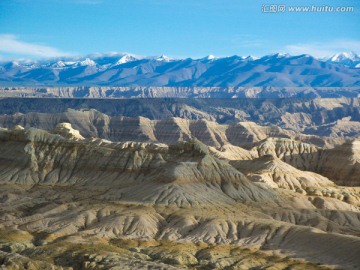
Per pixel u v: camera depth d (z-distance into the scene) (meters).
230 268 199.00
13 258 180.25
